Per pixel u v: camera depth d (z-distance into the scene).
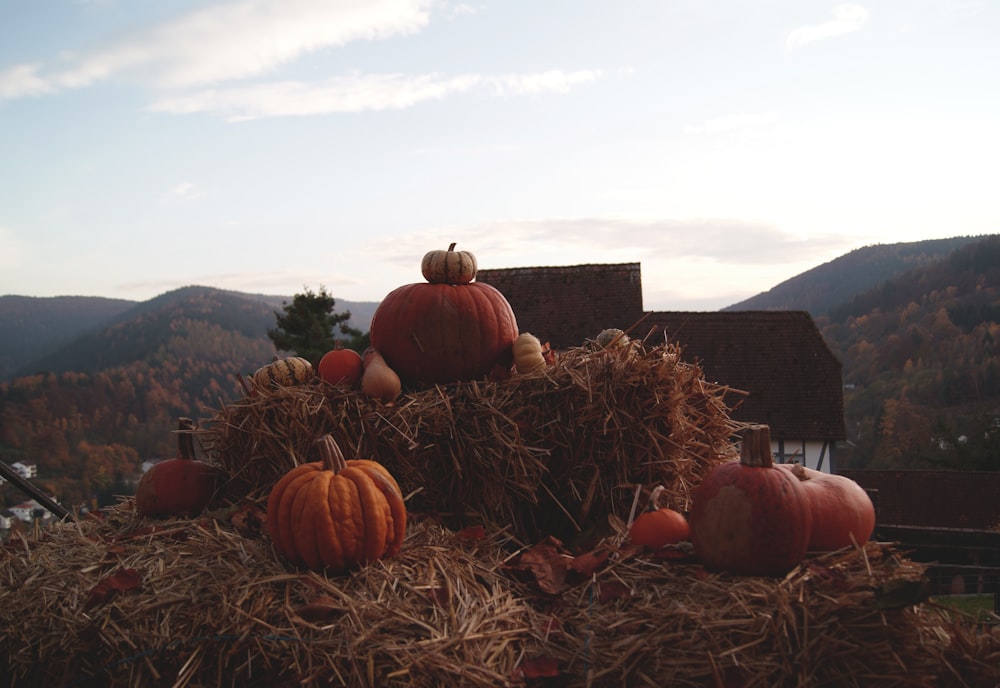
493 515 3.34
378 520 2.71
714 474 2.78
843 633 2.38
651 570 2.77
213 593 2.53
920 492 17.80
